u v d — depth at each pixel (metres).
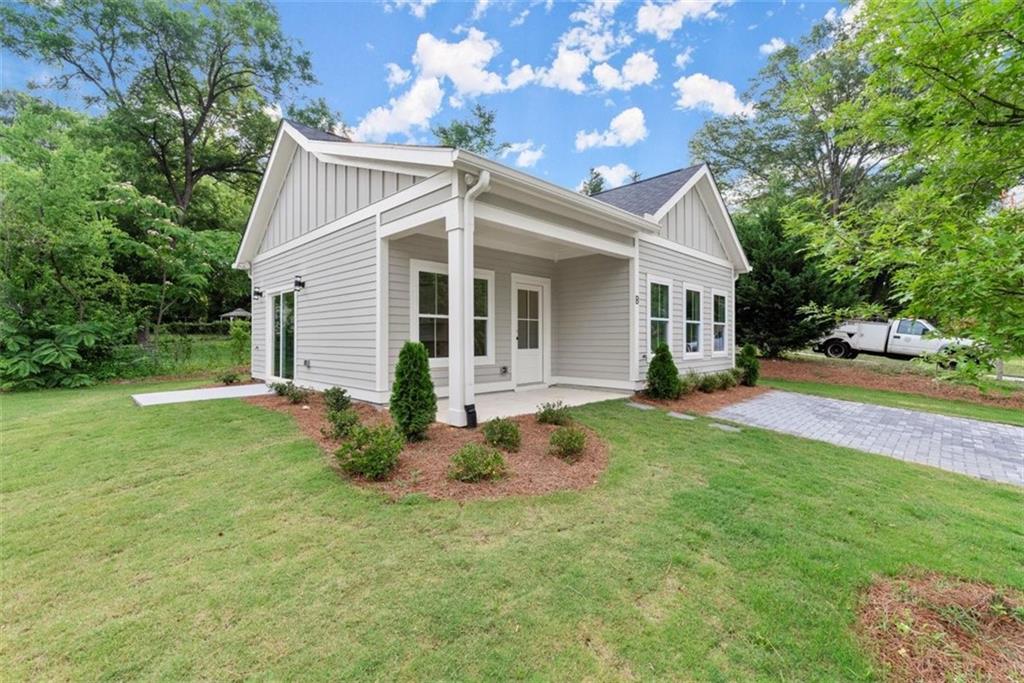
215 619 2.13
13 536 2.90
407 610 2.20
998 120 2.14
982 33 1.90
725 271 11.48
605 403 7.20
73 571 2.52
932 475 4.44
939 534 3.12
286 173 9.23
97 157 11.39
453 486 3.65
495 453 3.95
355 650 1.95
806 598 2.34
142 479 3.83
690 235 10.09
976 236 1.85
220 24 18.41
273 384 8.32
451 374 5.32
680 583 2.45
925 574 2.61
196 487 3.67
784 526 3.14
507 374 8.47
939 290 1.98
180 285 13.97
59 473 3.97
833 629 2.12
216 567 2.56
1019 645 2.05
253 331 10.83
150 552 2.72
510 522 3.09
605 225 7.44
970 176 2.36
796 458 4.76
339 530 2.97
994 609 2.27
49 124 11.72
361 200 6.96
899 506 3.58
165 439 4.95
